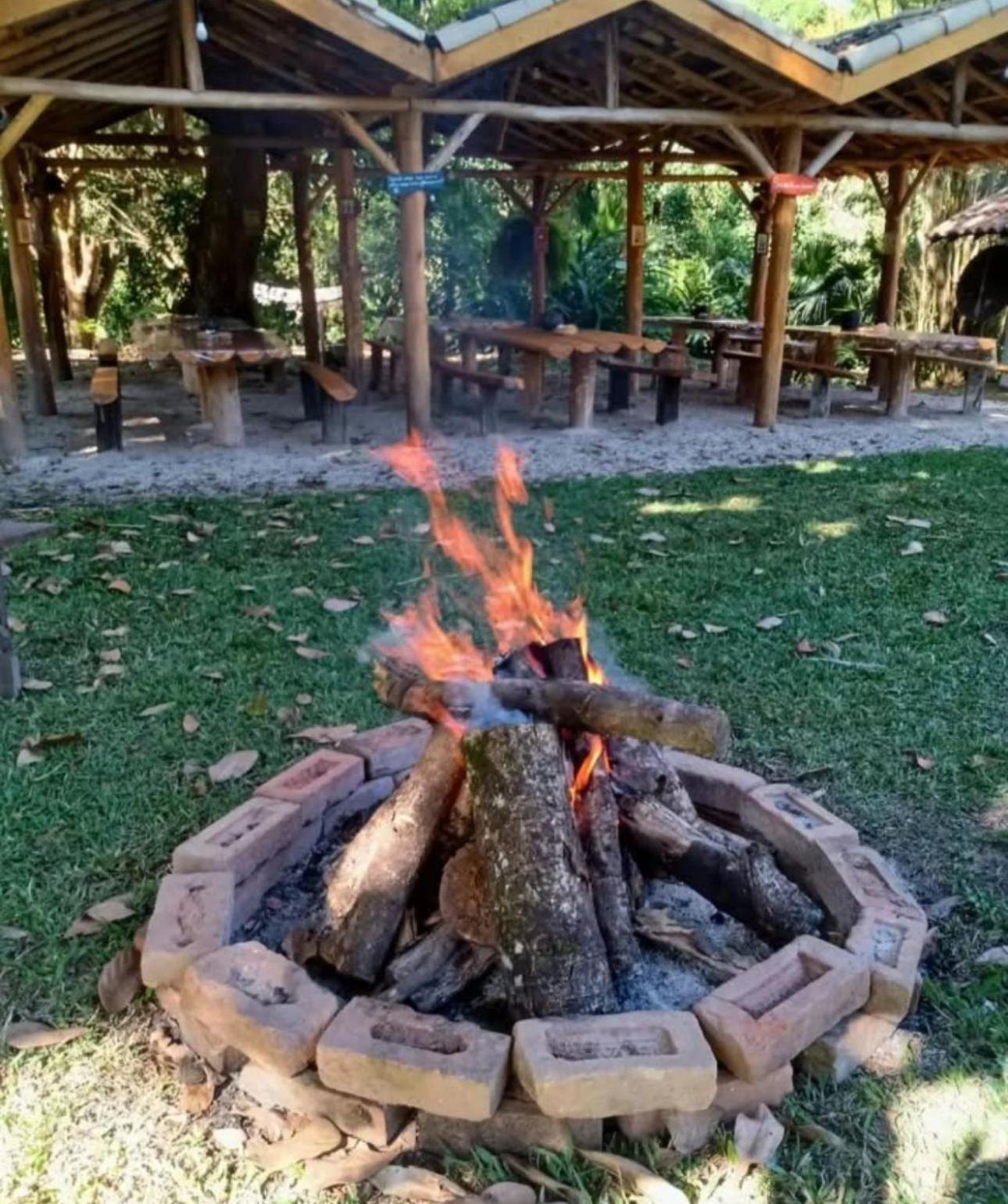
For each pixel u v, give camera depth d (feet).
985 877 8.23
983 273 40.73
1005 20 23.79
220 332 27.22
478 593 14.83
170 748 10.26
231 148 33.55
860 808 9.23
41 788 9.48
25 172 32.24
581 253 49.11
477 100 24.32
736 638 13.16
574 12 21.31
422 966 6.67
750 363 33.17
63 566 15.72
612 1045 5.64
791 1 65.36
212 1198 5.52
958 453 24.54
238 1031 5.92
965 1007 6.73
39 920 7.65
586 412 27.84
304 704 11.21
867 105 28.84
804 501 19.98
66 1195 5.53
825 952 6.37
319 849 8.45
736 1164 5.62
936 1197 5.48
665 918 7.34
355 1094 5.67
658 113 24.77
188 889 7.00
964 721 10.87
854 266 46.83
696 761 8.87
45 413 29.40
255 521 18.34
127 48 24.81
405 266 24.29
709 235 54.65
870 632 13.33
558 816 6.52
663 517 18.88
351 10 19.99
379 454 24.57
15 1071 6.30
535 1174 5.56
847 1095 6.06
